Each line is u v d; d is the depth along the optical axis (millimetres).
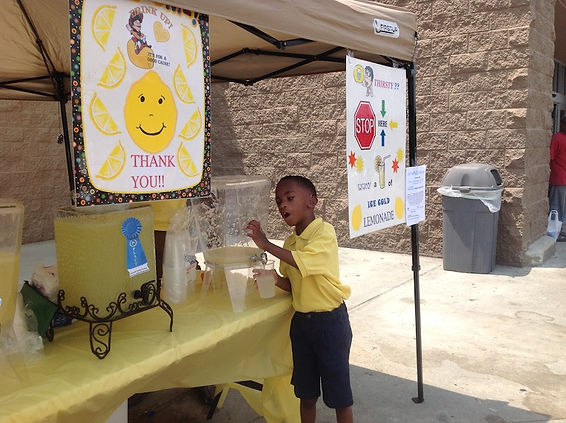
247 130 8562
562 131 7973
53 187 8391
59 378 1674
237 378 2400
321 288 2473
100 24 1661
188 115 1980
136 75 1774
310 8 2410
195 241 2619
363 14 2760
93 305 1802
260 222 2701
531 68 6379
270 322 2461
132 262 1890
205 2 1961
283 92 8141
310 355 2574
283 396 2779
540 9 6555
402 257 7223
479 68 6508
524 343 4250
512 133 6395
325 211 7992
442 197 6383
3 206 1689
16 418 1455
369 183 2875
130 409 3320
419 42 6836
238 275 2381
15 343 1702
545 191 7449
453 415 3242
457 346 4223
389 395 3490
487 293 5531
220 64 3744
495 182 6098
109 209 1870
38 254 7363
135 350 1896
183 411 3318
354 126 2711
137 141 1797
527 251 6602
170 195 1931
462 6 6523
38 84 3875
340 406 2568
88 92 1646
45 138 8227
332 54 3523
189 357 1993
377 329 4621
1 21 2715
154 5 1816
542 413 3238
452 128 6766
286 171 8289
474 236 6207
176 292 2436
